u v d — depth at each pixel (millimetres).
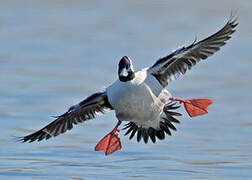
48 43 27656
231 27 10484
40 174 11648
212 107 17688
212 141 14250
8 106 17516
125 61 10461
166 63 10586
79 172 11820
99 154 13281
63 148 13750
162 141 14422
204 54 10742
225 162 12500
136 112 10523
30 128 15375
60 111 17016
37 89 19609
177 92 19328
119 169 12039
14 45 27141
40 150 13562
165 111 11078
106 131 15539
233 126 15680
